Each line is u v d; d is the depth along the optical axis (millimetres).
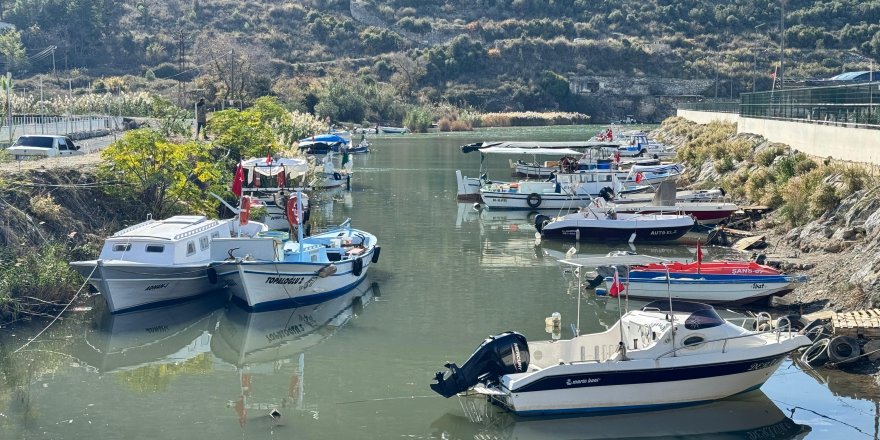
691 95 164250
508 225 46812
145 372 24312
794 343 21469
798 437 19656
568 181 54156
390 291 32219
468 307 29938
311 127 94625
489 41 173750
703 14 181000
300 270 29828
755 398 21766
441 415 21094
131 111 88250
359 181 65875
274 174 47656
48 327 28109
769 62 161875
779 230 40438
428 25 176250
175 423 20672
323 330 27688
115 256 29828
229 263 29766
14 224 31562
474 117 142000
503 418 20828
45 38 147375
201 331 27906
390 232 44250
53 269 30266
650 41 174875
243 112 58594
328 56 162875
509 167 75875
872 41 159500
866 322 23750
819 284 30031
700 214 43625
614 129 125312
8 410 21469
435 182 65375
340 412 21281
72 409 21562
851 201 36062
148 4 171750
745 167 53938
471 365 20859
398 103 141750
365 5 181750
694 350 21062
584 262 22141
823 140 47500
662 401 21016
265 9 177250
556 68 166875
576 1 186250
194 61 146625
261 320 29016
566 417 20797
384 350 25656
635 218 41531
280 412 21344
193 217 33562
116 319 28984
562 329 27156
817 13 171250
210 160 46531
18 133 56812
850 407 21156
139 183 38500
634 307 29594
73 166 38500
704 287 29516
